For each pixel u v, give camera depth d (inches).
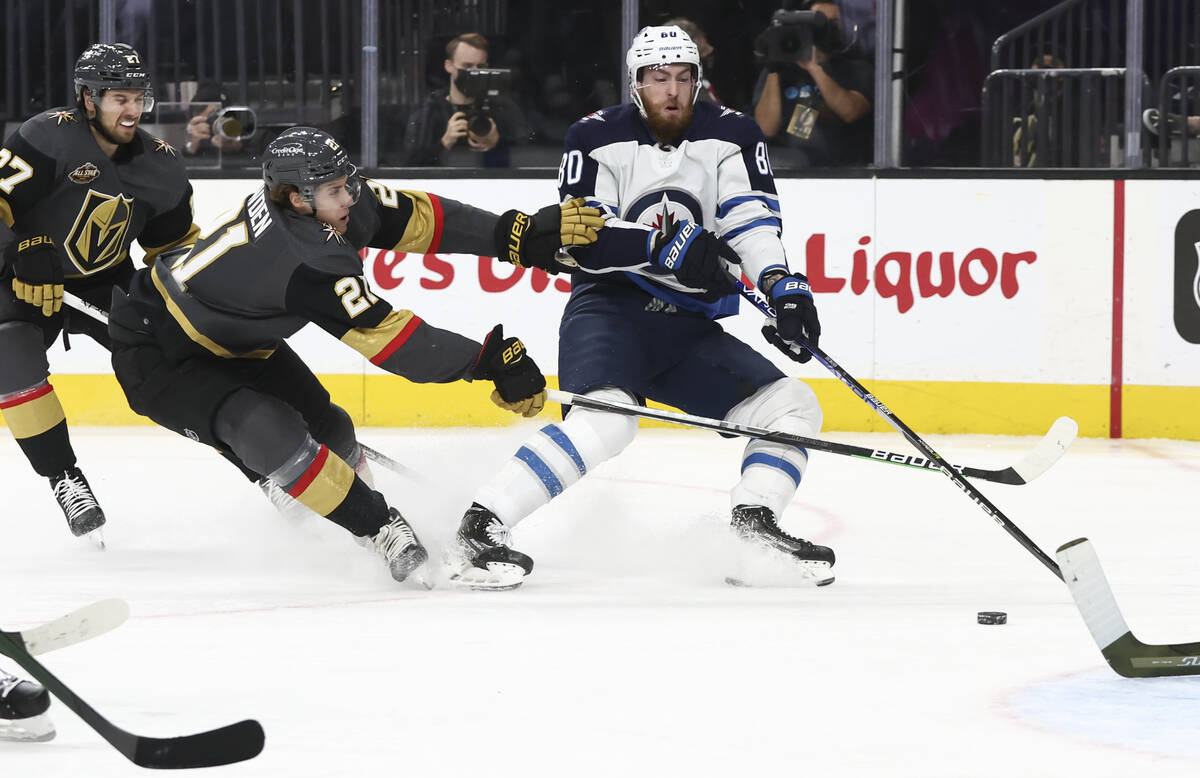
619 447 586.2
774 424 590.6
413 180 1186.0
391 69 1192.8
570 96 1187.3
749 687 400.5
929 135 1164.5
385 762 331.0
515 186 1175.0
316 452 560.1
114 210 698.8
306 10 1189.1
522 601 536.7
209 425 569.9
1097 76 1144.2
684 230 573.0
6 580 589.9
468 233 600.4
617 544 672.4
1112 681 408.2
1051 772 325.1
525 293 1168.2
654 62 590.2
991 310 1136.8
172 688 398.9
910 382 1145.4
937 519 764.6
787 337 578.9
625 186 601.3
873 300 1145.4
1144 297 1122.0
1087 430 1133.1
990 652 445.4
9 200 679.1
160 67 1198.3
